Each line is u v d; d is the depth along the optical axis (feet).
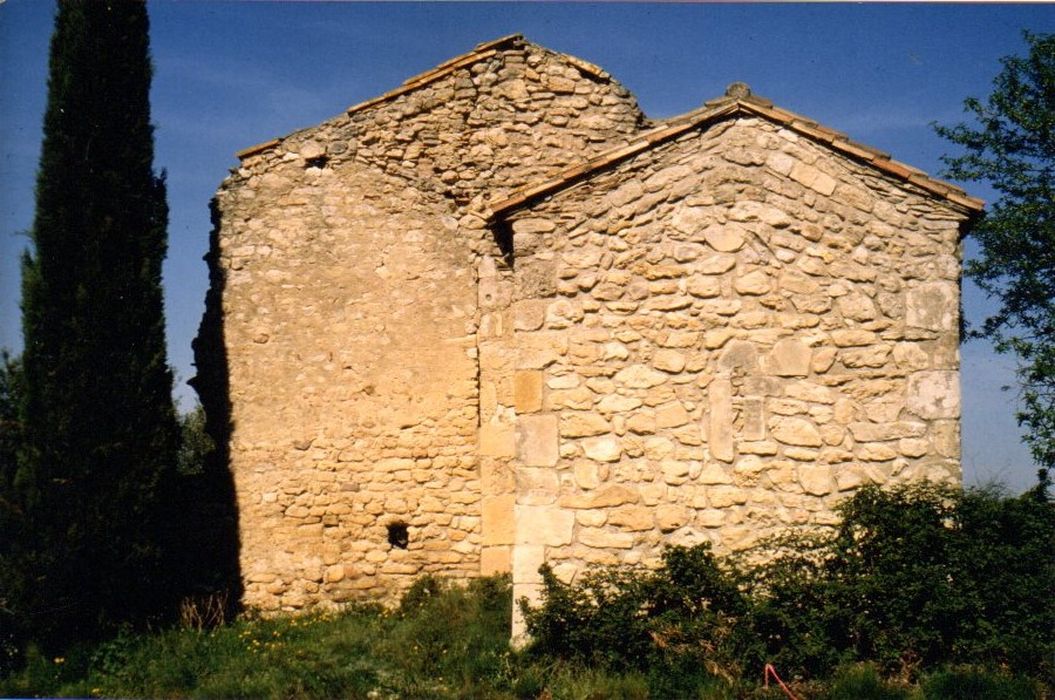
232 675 25.52
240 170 36.63
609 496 24.56
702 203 25.18
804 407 24.47
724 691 21.07
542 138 36.70
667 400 24.70
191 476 35.94
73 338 30.66
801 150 25.18
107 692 25.16
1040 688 20.92
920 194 24.86
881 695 20.62
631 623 22.74
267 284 36.17
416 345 35.83
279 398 35.81
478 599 30.53
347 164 36.58
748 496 24.26
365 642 27.99
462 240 36.22
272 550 35.19
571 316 25.14
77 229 31.27
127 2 33.17
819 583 22.47
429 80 36.83
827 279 24.82
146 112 33.40
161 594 32.37
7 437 30.63
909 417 24.36
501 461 35.09
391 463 35.50
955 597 22.08
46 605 29.09
